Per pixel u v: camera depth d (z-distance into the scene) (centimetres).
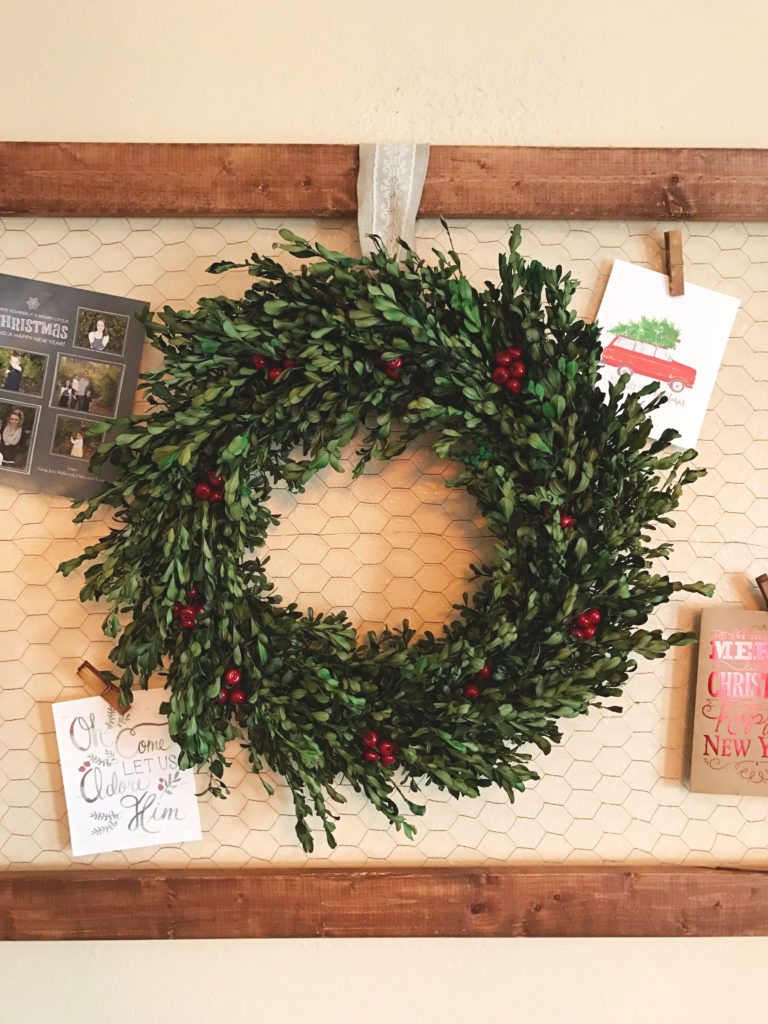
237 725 54
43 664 54
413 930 52
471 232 54
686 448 54
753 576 55
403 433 53
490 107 54
